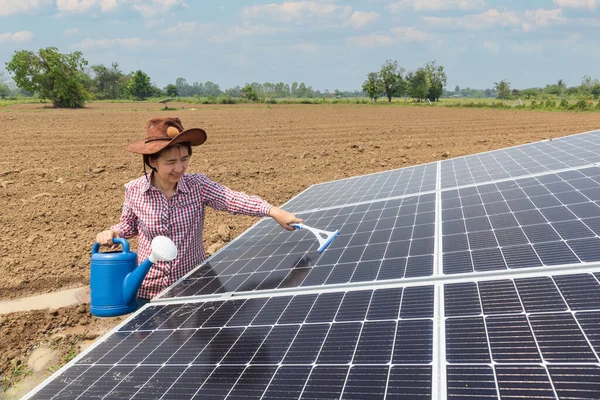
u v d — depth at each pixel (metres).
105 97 170.88
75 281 7.54
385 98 192.12
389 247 4.12
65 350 5.87
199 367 2.80
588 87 150.62
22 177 13.97
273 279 4.05
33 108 68.75
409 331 2.70
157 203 4.71
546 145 7.26
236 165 16.16
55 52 71.75
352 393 2.29
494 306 2.74
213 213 10.74
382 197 6.15
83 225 9.86
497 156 7.26
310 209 6.54
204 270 4.71
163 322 3.56
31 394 2.82
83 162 16.41
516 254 3.32
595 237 3.21
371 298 3.22
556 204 4.11
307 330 2.99
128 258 4.20
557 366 2.12
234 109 62.38
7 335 6.14
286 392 2.41
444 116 43.28
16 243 8.91
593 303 2.50
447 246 3.79
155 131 4.39
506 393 2.04
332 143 21.89
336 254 4.30
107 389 2.73
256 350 2.89
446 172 6.85
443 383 2.20
